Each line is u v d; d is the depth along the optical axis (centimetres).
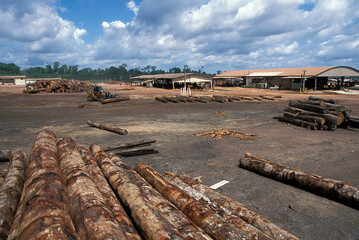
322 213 424
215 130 1074
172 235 247
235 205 380
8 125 1238
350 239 352
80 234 246
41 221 236
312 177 509
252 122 1420
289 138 1004
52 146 470
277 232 311
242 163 643
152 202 332
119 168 451
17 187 377
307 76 5234
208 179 568
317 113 1264
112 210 300
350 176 587
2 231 284
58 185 311
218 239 281
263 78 6450
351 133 1145
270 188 525
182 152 783
